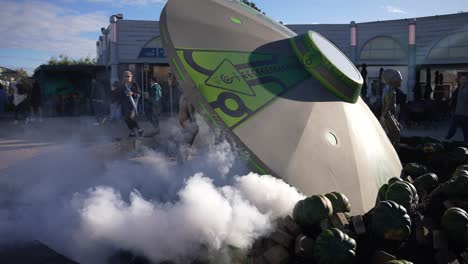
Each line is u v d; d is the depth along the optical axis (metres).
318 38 4.80
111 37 24.28
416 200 3.82
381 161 4.55
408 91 25.28
